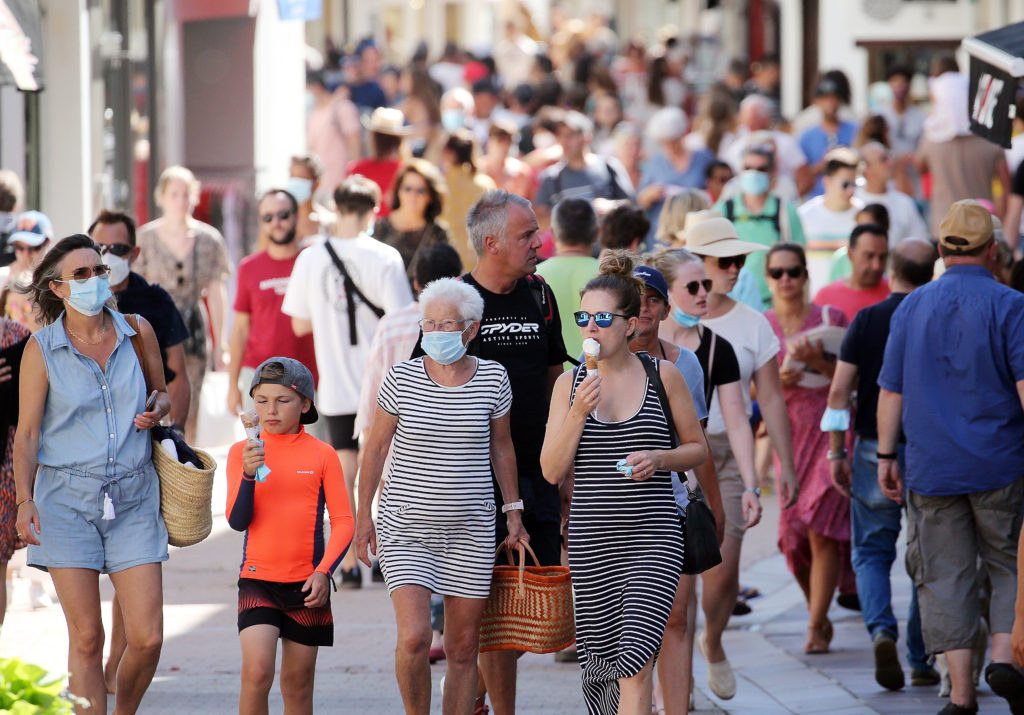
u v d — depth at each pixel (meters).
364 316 32.19
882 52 97.38
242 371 34.09
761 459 38.50
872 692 25.66
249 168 54.28
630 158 55.31
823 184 56.56
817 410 28.41
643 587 19.11
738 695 25.78
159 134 50.69
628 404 19.42
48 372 20.33
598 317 19.05
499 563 21.41
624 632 18.94
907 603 32.16
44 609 30.38
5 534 23.02
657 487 19.44
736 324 25.03
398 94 88.44
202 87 54.31
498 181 54.12
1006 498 22.73
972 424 22.89
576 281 26.94
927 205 55.00
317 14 49.44
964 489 22.80
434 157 58.50
